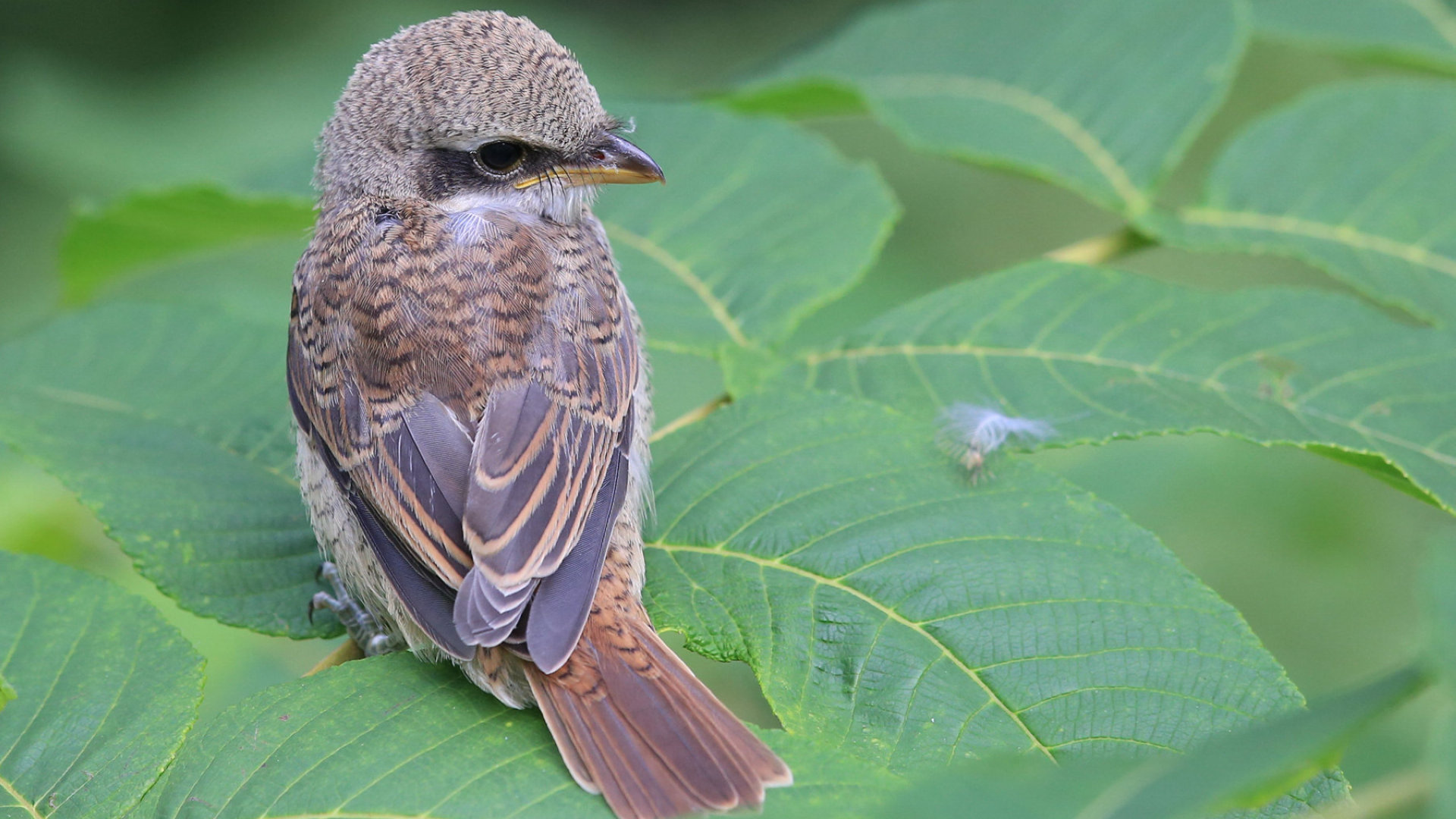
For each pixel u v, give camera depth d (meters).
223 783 4.87
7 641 5.66
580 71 7.19
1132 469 9.98
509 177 7.03
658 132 8.67
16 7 17.12
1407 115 8.41
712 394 11.70
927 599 5.46
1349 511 10.84
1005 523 5.75
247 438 7.22
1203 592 5.43
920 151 8.38
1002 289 7.21
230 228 9.10
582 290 6.55
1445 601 3.18
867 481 6.04
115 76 17.47
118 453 6.94
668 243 8.05
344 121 7.15
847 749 5.02
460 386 6.06
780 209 8.16
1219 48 8.48
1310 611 10.67
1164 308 7.04
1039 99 8.80
